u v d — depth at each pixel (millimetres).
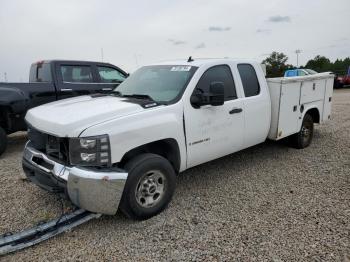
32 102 6762
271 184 4730
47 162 3604
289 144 6543
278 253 3033
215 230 3459
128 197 3441
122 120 3426
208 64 4543
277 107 5449
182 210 3922
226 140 4641
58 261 2977
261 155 6129
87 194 3199
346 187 4570
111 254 3072
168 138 3844
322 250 3066
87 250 3137
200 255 3033
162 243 3236
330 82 6973
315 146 6742
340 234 3332
